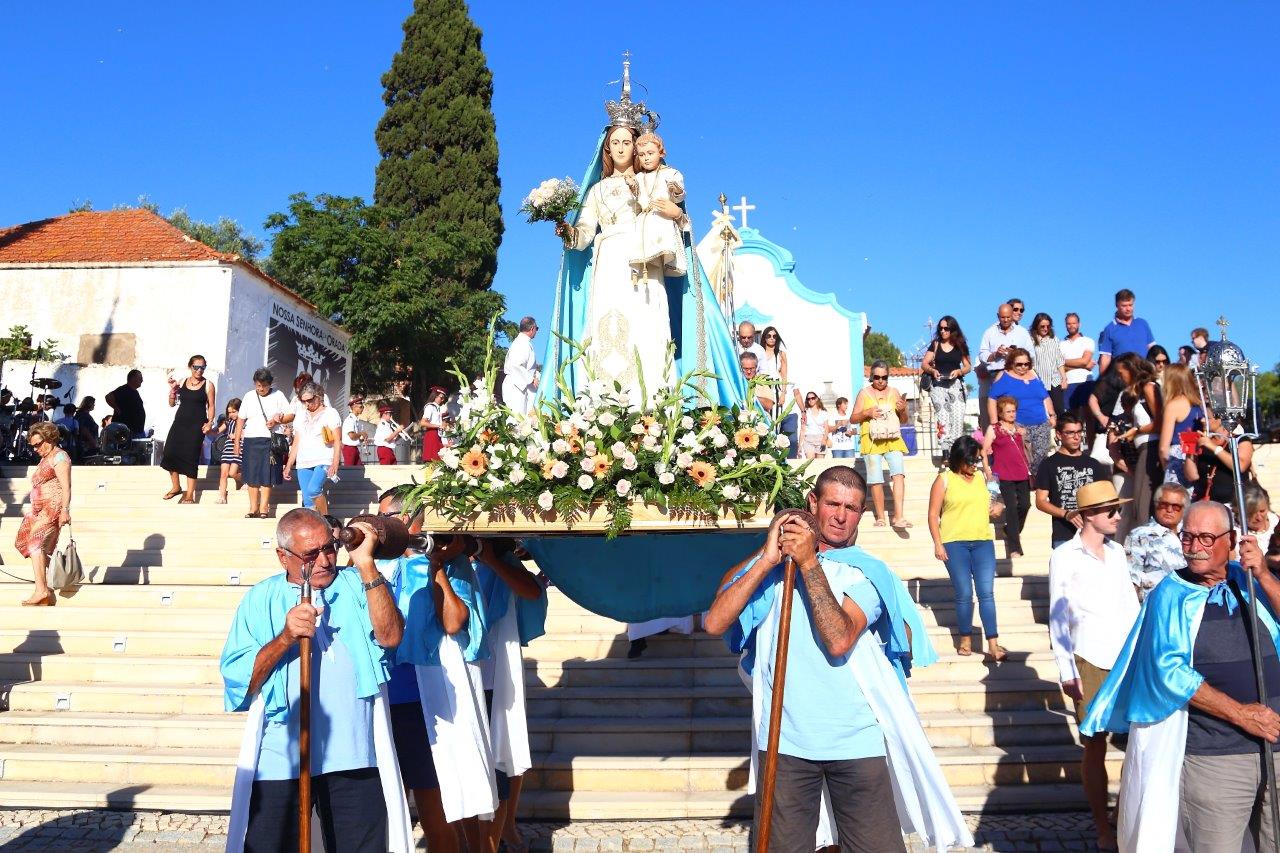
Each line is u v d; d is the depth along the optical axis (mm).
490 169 34312
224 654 4398
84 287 21328
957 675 8336
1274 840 4402
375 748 4461
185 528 11805
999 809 6840
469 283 32438
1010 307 14070
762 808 4043
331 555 4395
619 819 6750
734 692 7992
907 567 10180
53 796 6996
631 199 6898
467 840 5574
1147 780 4676
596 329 6762
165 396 19000
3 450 15531
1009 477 10477
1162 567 6855
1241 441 8328
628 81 7141
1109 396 11469
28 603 9641
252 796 4285
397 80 35156
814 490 4688
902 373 37750
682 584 6039
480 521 4996
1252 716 4422
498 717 5809
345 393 27594
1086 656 6344
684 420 5070
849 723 4207
